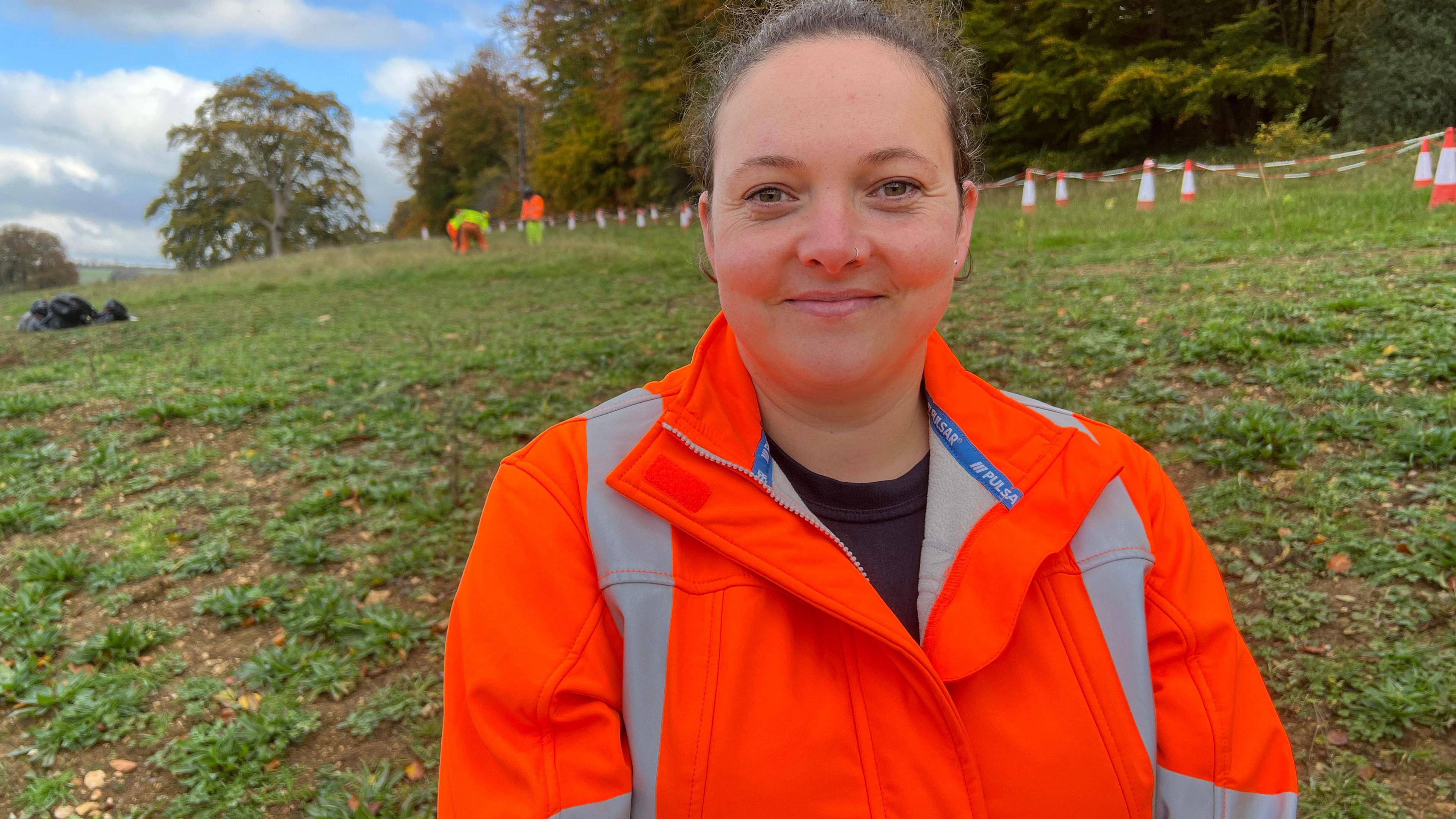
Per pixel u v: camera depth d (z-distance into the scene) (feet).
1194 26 77.30
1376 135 60.95
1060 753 3.18
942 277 3.25
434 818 9.65
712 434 3.39
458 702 3.32
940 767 3.12
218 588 14.67
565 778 3.02
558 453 3.56
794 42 3.18
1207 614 3.65
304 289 58.70
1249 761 3.48
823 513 3.55
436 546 15.52
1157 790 3.52
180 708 11.79
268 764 10.68
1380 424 15.11
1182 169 63.10
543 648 3.14
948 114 3.42
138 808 10.11
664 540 3.27
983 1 79.71
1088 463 3.60
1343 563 12.04
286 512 17.07
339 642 12.86
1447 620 10.82
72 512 18.16
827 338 3.17
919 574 3.51
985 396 3.82
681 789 3.00
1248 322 20.92
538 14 106.52
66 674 12.55
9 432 22.47
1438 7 61.05
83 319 46.68
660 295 40.32
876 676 3.21
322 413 23.12
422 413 22.48
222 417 22.94
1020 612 3.33
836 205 3.05
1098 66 75.66
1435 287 21.20
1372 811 8.57
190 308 52.75
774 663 3.14
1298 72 70.85
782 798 3.00
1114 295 26.30
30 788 10.39
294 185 201.87
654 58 92.79
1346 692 10.01
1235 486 14.15
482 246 75.87
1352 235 31.30
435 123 181.98
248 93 196.85
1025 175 78.48
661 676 3.10
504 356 27.73
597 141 121.70
